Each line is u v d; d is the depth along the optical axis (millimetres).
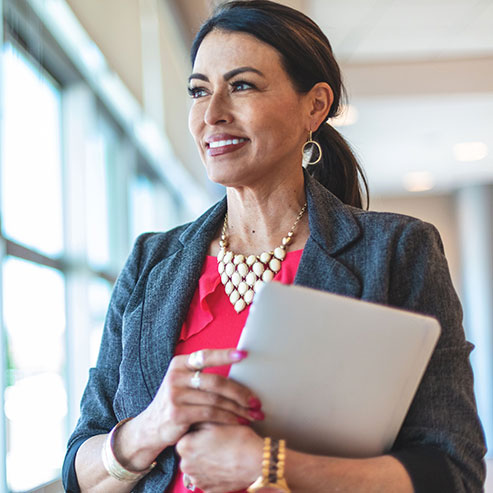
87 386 1662
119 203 6980
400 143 9805
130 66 6098
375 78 7762
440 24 6770
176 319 1522
